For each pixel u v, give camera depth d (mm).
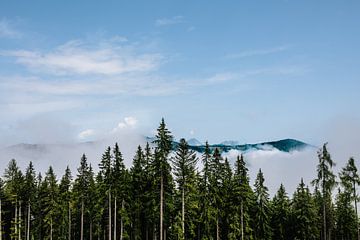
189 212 71438
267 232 83500
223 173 74375
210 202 72188
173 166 65375
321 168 58312
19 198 87375
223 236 79438
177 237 76125
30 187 88812
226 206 76688
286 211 91000
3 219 94250
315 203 88688
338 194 63875
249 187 77500
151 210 71625
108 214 79812
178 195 67125
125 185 75062
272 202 95312
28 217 89875
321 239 96312
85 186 83562
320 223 90750
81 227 83188
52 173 88938
